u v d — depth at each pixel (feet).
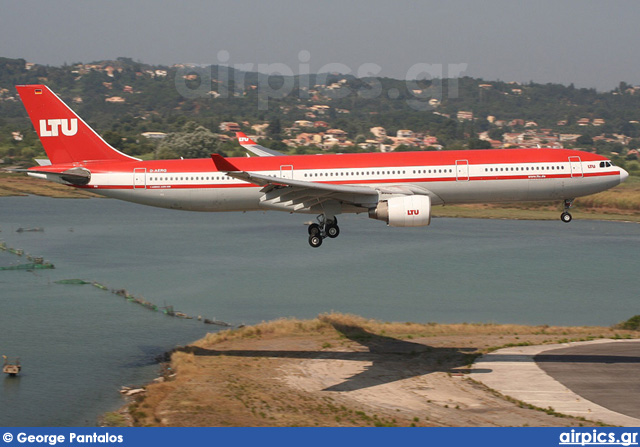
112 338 440.04
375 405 266.57
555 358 329.11
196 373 327.88
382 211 341.21
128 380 350.23
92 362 384.06
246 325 483.10
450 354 345.31
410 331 411.95
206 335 440.45
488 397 271.69
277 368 327.47
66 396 324.60
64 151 400.88
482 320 502.38
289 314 519.19
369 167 377.71
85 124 400.26
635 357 327.47
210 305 548.72
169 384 315.58
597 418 244.63
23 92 397.39
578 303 565.12
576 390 277.64
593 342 365.81
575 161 384.68
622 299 580.71
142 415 277.03
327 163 380.78
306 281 643.45
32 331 455.63
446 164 379.96
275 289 607.37
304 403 271.28
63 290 591.78
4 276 649.20
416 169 378.12
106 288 602.85
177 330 465.06
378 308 538.06
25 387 338.95
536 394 273.33
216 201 388.37
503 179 379.55
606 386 281.54
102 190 393.09
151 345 424.05
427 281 645.10
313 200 359.25
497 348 353.72
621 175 386.73
